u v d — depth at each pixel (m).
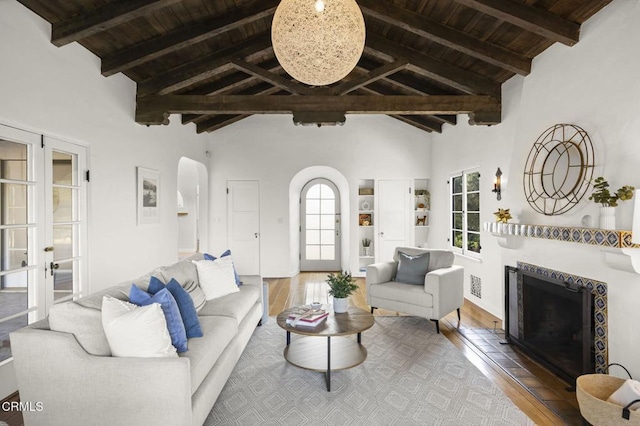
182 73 4.09
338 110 4.12
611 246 2.19
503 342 3.50
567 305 2.72
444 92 4.74
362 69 4.87
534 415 2.26
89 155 3.38
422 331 3.79
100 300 2.00
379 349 3.30
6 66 2.46
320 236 7.55
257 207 6.69
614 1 2.40
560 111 2.94
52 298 2.96
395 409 2.31
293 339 3.50
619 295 2.34
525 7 2.72
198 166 6.54
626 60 2.29
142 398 1.72
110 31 3.17
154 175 4.62
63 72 3.02
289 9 2.03
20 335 1.74
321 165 6.62
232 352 2.58
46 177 2.90
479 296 4.68
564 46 2.90
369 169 6.62
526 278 3.24
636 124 2.21
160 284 2.38
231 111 4.15
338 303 3.07
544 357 2.95
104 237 3.60
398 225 6.64
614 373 2.38
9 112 2.49
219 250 6.68
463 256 5.15
